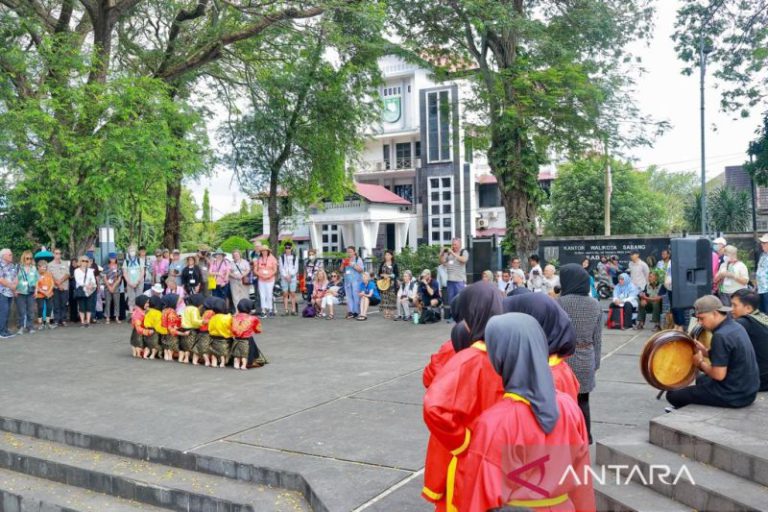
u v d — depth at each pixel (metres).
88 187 14.77
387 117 43.78
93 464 6.03
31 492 5.87
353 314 15.91
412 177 44.09
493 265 15.03
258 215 47.44
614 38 18.53
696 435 4.45
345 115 21.25
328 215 40.06
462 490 2.52
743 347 5.24
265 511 4.81
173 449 5.86
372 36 18.41
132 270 16.00
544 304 3.42
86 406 7.57
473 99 19.28
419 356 10.38
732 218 32.44
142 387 8.55
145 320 10.80
